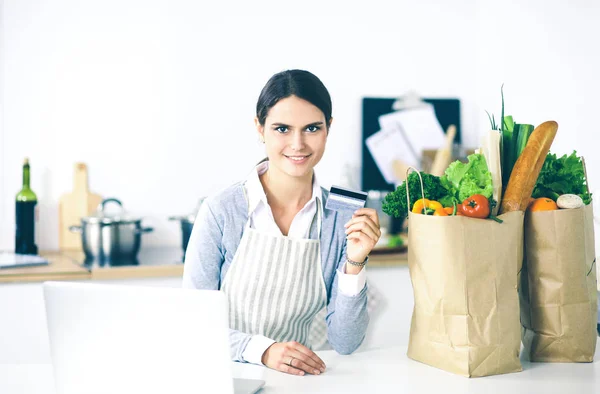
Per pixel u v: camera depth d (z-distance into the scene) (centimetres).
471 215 149
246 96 366
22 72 342
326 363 162
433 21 385
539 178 166
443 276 149
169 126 359
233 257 179
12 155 343
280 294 180
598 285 182
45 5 343
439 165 379
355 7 376
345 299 168
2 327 284
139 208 358
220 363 121
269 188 181
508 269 151
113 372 125
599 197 223
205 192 364
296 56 371
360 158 380
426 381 146
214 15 361
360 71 378
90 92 350
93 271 292
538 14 333
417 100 383
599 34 293
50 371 157
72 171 350
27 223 327
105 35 351
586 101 302
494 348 149
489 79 378
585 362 160
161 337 121
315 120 164
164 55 357
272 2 367
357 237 165
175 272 300
